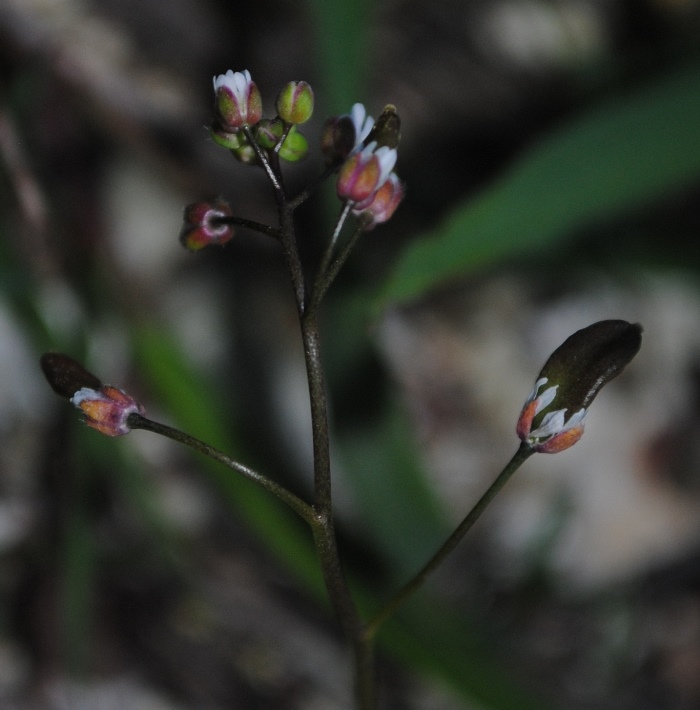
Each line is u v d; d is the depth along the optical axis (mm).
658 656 201
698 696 197
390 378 174
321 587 166
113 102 217
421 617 167
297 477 198
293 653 184
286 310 211
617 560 210
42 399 195
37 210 176
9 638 176
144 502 178
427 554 172
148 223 212
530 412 137
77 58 217
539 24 268
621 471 217
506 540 207
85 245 201
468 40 263
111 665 176
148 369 170
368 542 184
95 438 175
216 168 220
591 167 166
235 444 169
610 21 274
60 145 212
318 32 171
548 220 164
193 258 212
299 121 138
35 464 191
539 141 166
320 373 137
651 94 167
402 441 174
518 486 213
